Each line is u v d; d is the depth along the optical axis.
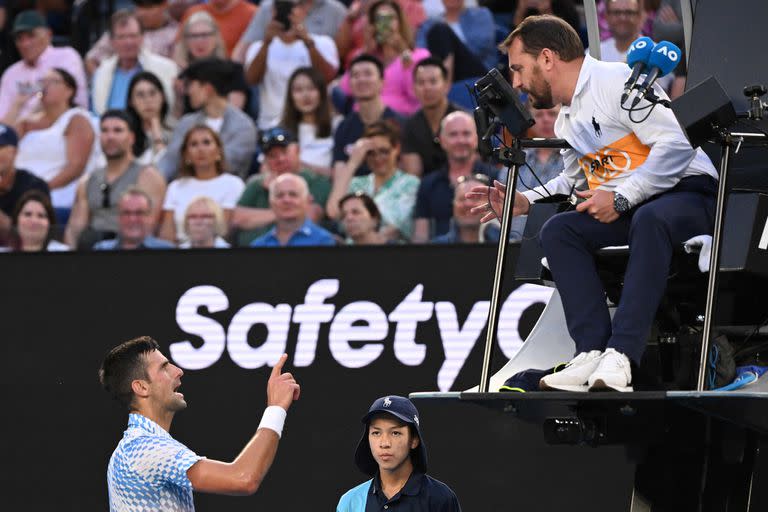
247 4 29.16
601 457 20.03
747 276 12.24
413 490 14.36
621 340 11.48
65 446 21.20
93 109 28.12
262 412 20.88
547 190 13.66
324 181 24.94
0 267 21.94
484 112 12.04
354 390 20.75
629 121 12.30
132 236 22.62
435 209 23.48
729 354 12.75
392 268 21.11
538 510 20.03
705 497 13.44
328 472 20.53
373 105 25.98
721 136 11.20
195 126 25.02
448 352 20.64
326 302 21.14
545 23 12.67
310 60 27.88
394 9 26.75
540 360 13.50
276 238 22.25
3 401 21.44
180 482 12.88
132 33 28.34
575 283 12.28
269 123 27.69
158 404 13.70
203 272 21.53
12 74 28.34
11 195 25.78
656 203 12.00
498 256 11.96
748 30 13.67
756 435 13.43
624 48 21.80
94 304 21.64
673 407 13.23
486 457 20.28
